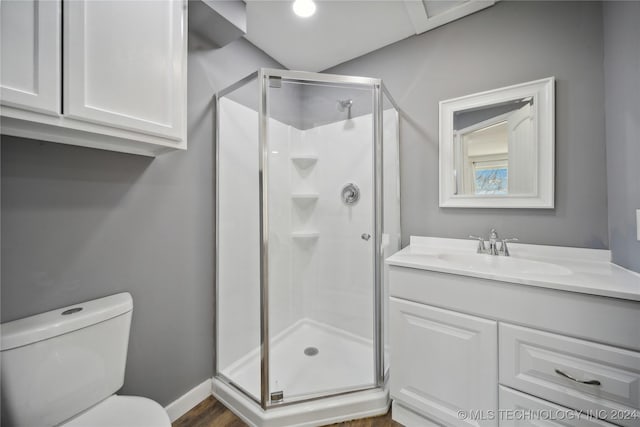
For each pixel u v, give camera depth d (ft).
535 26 4.59
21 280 2.86
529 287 3.17
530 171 4.61
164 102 3.28
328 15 5.27
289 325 6.14
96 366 3.07
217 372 5.03
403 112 5.98
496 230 4.98
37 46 2.27
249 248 5.23
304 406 4.20
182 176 4.56
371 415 4.38
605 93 4.00
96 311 3.10
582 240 4.24
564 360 3.01
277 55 6.58
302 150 6.18
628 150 3.46
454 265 3.85
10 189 2.79
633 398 2.67
